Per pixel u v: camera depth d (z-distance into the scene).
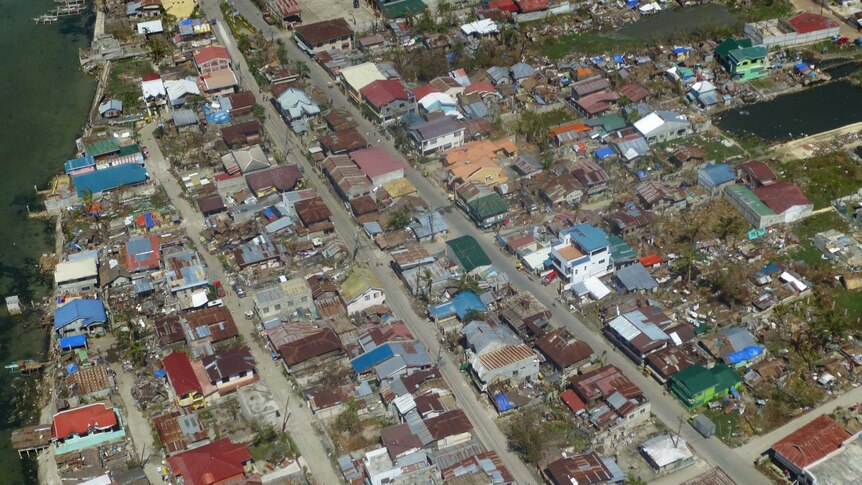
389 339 106.12
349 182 133.88
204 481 89.00
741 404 100.19
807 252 122.00
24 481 94.88
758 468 92.75
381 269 122.44
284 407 101.25
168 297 117.50
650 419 98.81
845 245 121.75
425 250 122.25
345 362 106.19
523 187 134.00
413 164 143.25
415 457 92.25
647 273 117.06
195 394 100.62
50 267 126.25
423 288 116.50
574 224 125.06
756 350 104.88
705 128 149.62
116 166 141.00
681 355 103.62
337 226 131.00
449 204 134.25
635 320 107.69
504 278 117.62
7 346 113.06
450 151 142.88
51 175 147.38
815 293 115.19
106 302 117.94
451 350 108.56
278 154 146.62
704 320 110.94
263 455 95.25
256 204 133.12
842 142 145.38
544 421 98.56
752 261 120.25
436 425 95.31
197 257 120.81
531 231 126.75
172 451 94.62
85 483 91.19
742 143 146.12
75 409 98.75
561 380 102.88
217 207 132.12
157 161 146.62
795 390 101.44
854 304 113.69
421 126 145.62
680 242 124.50
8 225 135.25
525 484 91.56
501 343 104.19
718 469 91.69
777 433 96.69
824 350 106.38
